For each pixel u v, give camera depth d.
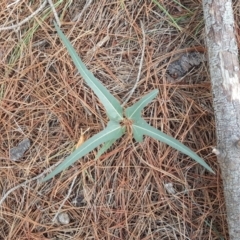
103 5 0.50
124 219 0.48
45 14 0.50
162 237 0.48
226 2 0.46
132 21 0.50
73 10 0.51
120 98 0.49
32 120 0.49
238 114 0.44
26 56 0.50
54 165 0.49
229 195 0.44
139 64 0.50
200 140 0.49
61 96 0.49
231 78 0.45
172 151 0.48
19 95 0.50
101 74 0.50
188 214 0.48
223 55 0.45
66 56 0.50
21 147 0.49
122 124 0.42
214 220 0.48
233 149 0.43
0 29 0.50
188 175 0.48
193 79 0.50
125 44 0.50
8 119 0.49
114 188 0.48
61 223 0.48
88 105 0.49
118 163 0.48
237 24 0.49
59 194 0.49
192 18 0.50
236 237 0.43
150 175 0.48
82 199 0.49
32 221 0.48
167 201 0.48
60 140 0.49
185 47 0.50
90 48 0.50
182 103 0.49
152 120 0.49
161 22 0.50
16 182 0.49
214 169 0.48
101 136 0.41
